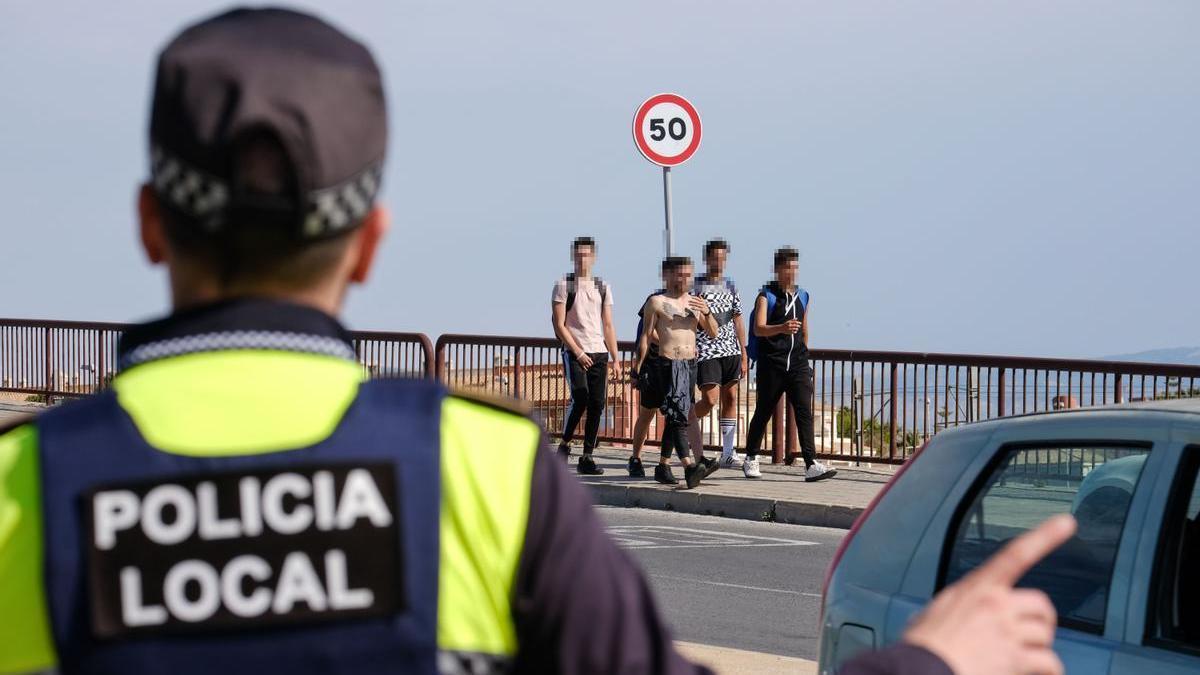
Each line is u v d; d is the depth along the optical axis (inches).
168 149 92.1
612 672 93.2
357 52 96.6
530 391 1168.2
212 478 88.8
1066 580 254.7
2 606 87.3
